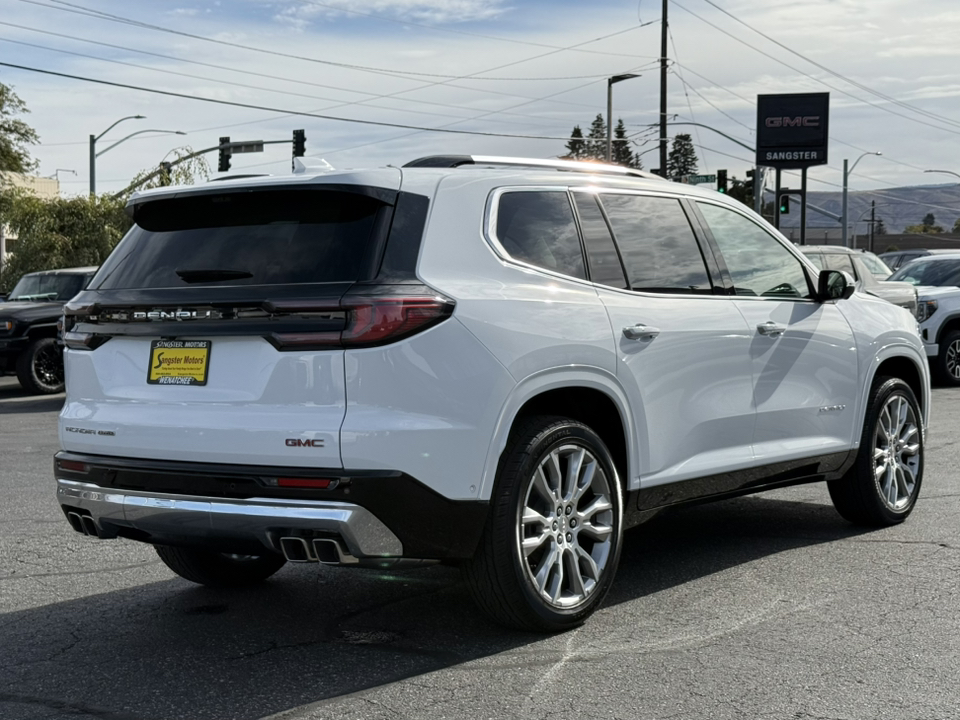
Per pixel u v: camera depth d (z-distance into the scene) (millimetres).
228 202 4582
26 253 32812
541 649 4527
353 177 4340
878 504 6609
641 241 5336
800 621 4852
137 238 4809
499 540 4445
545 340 4602
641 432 5113
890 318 6844
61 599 5422
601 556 4895
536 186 4953
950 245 167625
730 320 5617
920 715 3760
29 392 17172
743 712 3803
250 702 3996
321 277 4227
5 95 35344
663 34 42469
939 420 11914
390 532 4168
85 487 4621
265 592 5516
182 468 4336
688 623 4855
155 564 6109
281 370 4191
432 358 4219
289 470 4133
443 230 4457
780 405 5922
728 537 6551
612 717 3775
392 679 4199
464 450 4289
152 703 4004
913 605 5070
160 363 4504
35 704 4012
